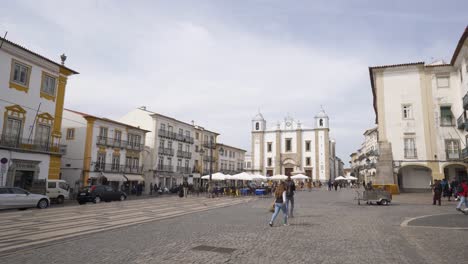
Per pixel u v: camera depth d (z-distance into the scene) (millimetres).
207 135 66875
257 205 21672
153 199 30453
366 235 9367
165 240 8688
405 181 31859
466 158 27375
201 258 6727
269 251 7367
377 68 32844
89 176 40250
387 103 32156
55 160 30297
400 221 12391
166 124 54688
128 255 6977
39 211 17578
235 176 37219
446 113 30391
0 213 16578
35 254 7070
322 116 71125
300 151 71062
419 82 31500
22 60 27266
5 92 25906
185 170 58281
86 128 40938
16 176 26969
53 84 30266
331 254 7074
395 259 6633
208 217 14273
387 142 31562
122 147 45438
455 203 20812
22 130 27297
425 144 30547
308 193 38750
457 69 29953
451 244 8039
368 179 64625
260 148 73875
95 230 10492
